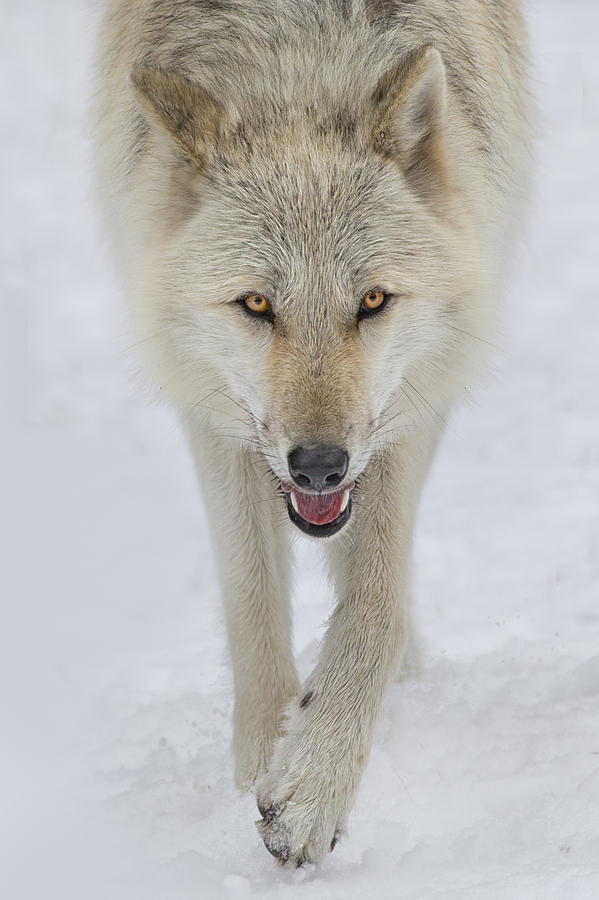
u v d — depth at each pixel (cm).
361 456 802
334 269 827
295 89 870
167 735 1054
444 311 890
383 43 893
